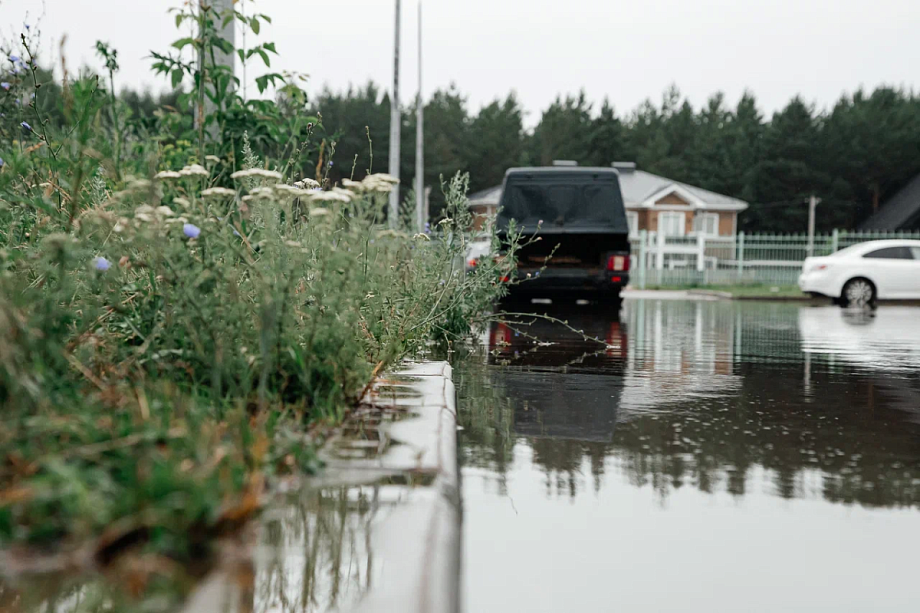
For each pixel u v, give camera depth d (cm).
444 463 317
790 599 244
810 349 921
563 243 1433
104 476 238
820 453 414
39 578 205
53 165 487
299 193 400
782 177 7775
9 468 247
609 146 9181
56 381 301
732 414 514
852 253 2034
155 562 214
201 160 765
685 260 4125
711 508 325
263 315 335
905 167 7919
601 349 876
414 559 230
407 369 541
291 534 247
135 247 393
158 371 362
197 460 256
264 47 827
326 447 333
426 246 802
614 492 345
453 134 9594
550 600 241
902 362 800
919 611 237
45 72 646
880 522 311
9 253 373
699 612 235
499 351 831
